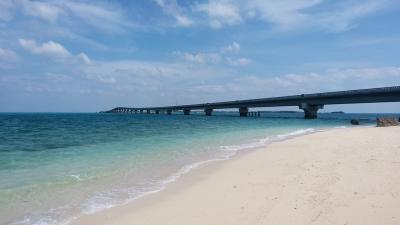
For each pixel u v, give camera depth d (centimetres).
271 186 1082
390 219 730
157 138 3055
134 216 857
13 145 2473
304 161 1511
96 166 1548
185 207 916
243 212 839
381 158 1420
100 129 4538
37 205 948
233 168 1473
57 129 4550
